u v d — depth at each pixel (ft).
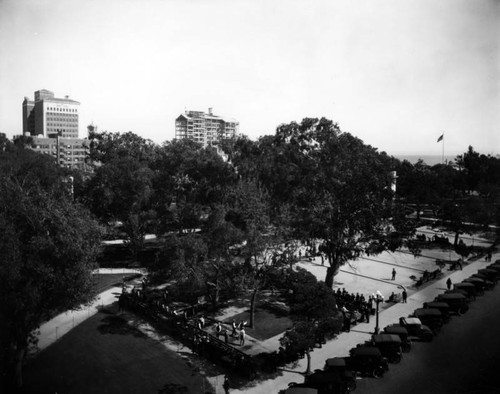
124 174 194.90
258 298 148.15
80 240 99.35
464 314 132.16
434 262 204.13
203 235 135.74
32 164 207.82
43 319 101.30
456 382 90.27
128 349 109.60
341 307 130.31
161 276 133.69
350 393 86.99
